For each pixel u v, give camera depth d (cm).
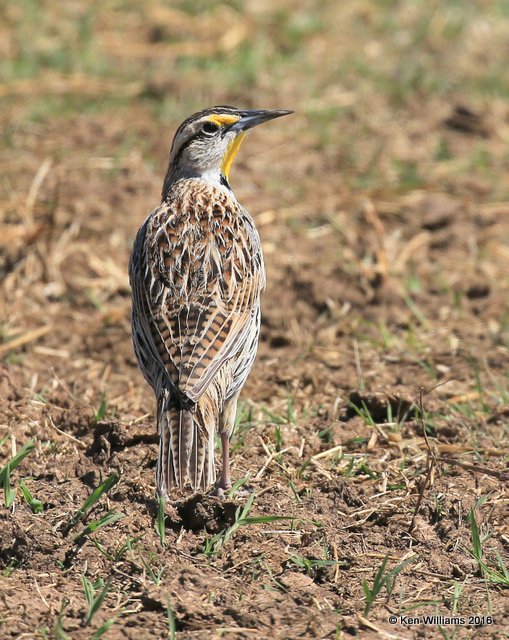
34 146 1695
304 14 2147
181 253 915
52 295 1330
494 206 1575
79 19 2070
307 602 794
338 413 1066
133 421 1024
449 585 818
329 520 891
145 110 1812
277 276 1362
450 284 1361
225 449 920
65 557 840
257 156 1689
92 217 1493
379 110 1842
